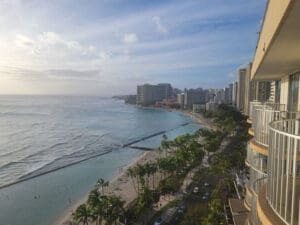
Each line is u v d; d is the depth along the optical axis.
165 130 170.50
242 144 102.31
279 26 6.56
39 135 141.88
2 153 100.25
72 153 101.75
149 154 101.44
